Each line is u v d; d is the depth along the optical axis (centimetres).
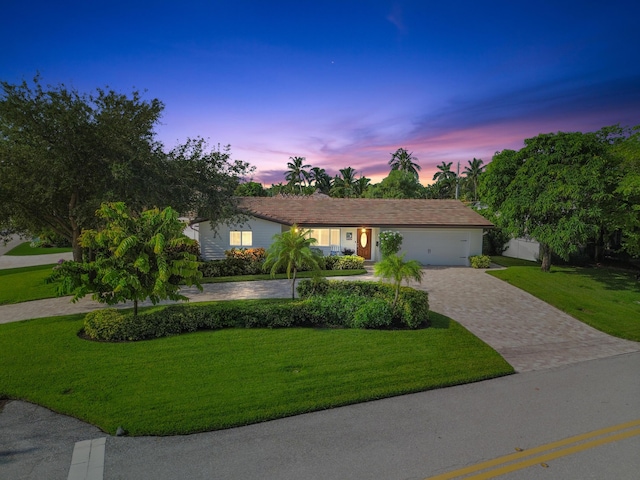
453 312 1358
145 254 993
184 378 754
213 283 1791
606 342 1098
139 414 621
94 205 1500
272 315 1084
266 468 496
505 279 1941
